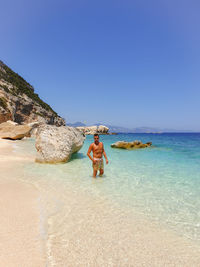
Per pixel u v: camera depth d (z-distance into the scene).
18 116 66.38
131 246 3.16
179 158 13.67
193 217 4.41
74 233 3.48
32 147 19.33
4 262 2.51
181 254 3.01
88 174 8.41
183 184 7.11
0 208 4.33
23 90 87.69
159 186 6.81
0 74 80.00
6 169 8.78
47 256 2.74
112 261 2.74
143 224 3.99
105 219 4.14
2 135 27.22
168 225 3.99
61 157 10.74
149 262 2.77
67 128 13.20
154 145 25.66
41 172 8.52
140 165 10.88
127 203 5.17
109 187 6.59
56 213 4.31
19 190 5.80
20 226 3.55
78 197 5.50
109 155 15.12
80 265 2.60
